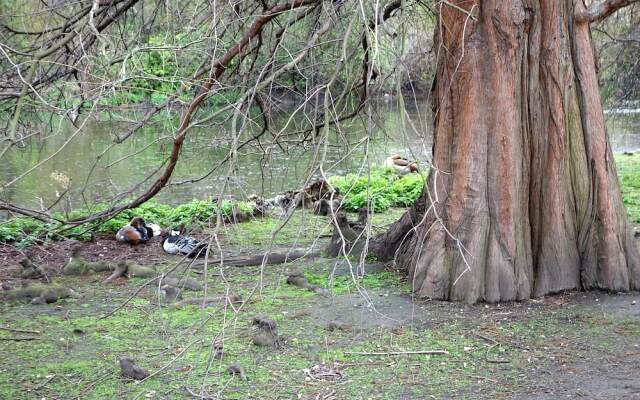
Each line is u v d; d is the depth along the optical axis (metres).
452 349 8.88
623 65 23.53
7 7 12.76
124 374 8.13
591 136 10.94
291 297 11.01
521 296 10.55
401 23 8.41
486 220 10.54
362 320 9.88
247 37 10.43
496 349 8.88
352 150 7.18
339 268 12.44
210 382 7.96
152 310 10.52
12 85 10.80
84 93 8.76
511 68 10.52
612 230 10.82
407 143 7.02
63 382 8.05
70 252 14.50
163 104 9.63
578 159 10.90
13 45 12.56
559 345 8.96
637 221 16.14
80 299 11.20
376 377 8.12
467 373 8.22
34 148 28.61
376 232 15.51
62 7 11.83
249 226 16.53
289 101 13.46
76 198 20.75
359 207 18.25
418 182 19.88
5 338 9.41
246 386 7.88
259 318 9.52
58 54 11.32
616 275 10.75
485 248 10.55
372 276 11.91
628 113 36.12
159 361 8.57
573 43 10.89
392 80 9.80
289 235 15.45
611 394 7.61
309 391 7.76
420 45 12.97
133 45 11.41
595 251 10.87
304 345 9.07
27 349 9.05
